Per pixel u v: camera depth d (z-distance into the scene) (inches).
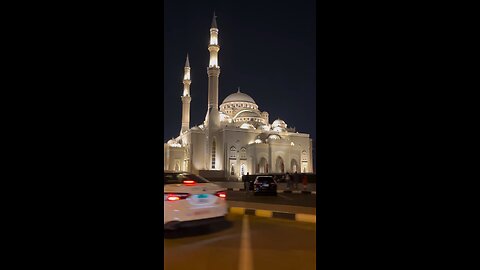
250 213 459.8
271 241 271.4
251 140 2279.8
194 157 2363.4
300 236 293.7
